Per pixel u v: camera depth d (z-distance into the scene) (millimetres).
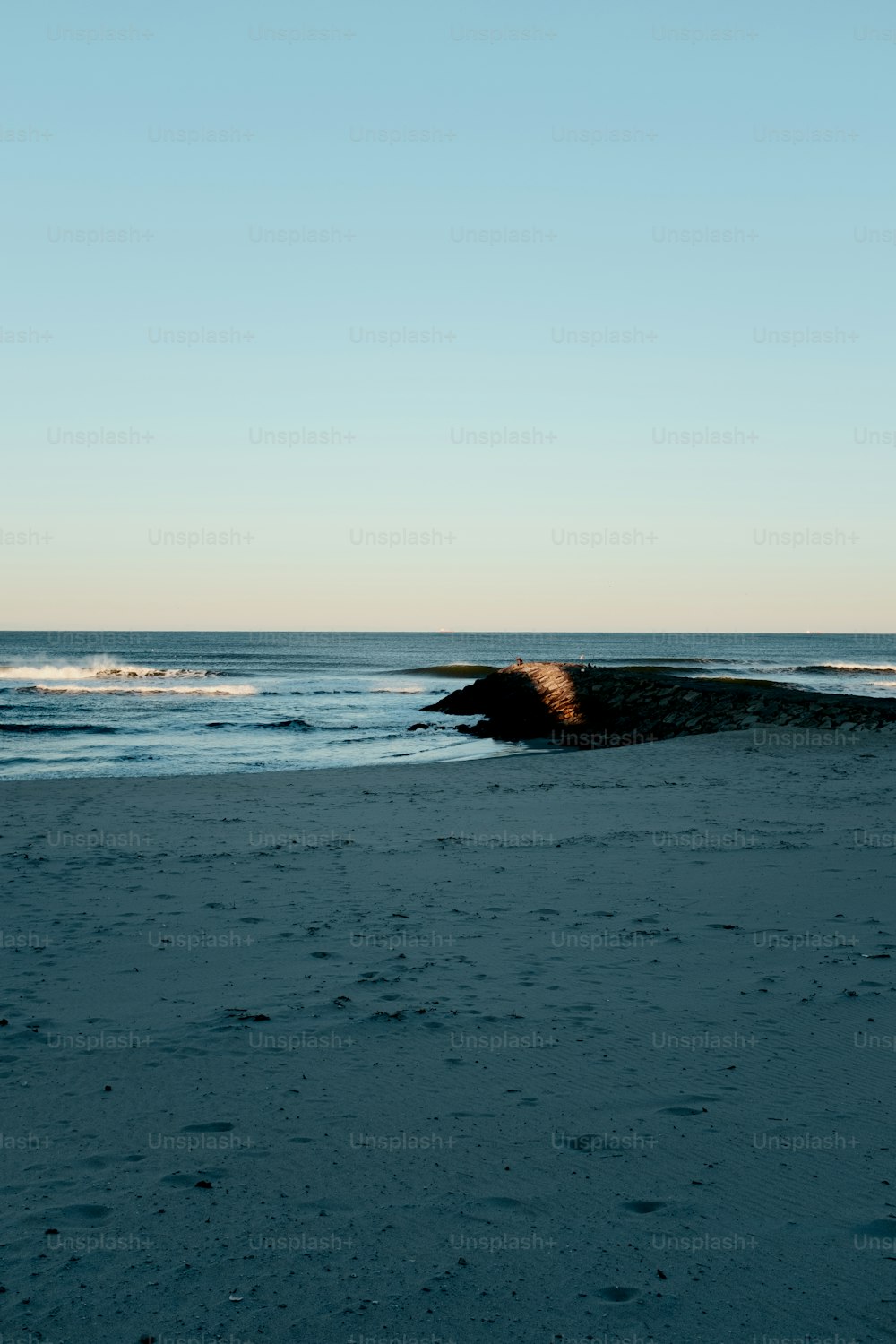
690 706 31000
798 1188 3971
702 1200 3883
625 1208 3826
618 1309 3184
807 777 17438
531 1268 3412
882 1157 4234
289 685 61188
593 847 11461
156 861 10828
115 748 27031
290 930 8039
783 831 12234
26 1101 4781
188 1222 3674
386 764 21641
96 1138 4391
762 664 100438
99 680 61562
